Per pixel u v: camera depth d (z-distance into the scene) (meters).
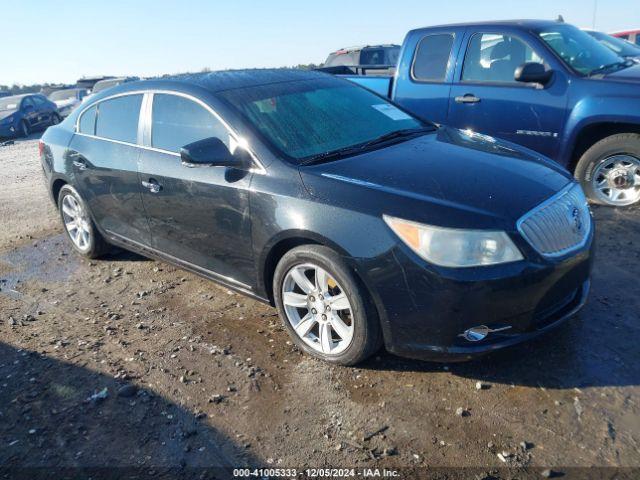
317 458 2.60
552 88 5.52
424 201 2.92
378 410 2.88
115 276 4.94
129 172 4.34
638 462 2.42
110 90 4.83
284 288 3.40
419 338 2.92
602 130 5.51
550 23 6.05
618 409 2.74
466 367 3.16
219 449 2.70
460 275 2.74
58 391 3.25
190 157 3.39
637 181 5.37
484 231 2.77
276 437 2.75
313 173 3.29
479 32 6.02
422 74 6.48
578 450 2.51
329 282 3.19
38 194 8.38
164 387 3.21
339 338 3.34
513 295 2.78
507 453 2.52
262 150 3.50
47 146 5.38
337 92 4.33
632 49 7.06
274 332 3.73
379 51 12.70
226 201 3.59
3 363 3.60
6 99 19.22
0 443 2.84
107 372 3.40
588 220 3.32
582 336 3.36
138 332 3.88
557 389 2.92
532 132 5.71
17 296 4.68
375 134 3.96
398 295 2.88
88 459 2.69
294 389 3.10
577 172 5.66
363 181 3.16
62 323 4.12
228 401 3.04
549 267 2.85
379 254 2.89
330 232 3.03
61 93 26.27
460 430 2.69
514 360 3.19
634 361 3.09
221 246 3.77
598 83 5.27
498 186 3.08
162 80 4.34
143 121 4.33
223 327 3.85
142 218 4.40
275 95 4.01
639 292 3.83
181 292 4.48
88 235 5.24
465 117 6.13
